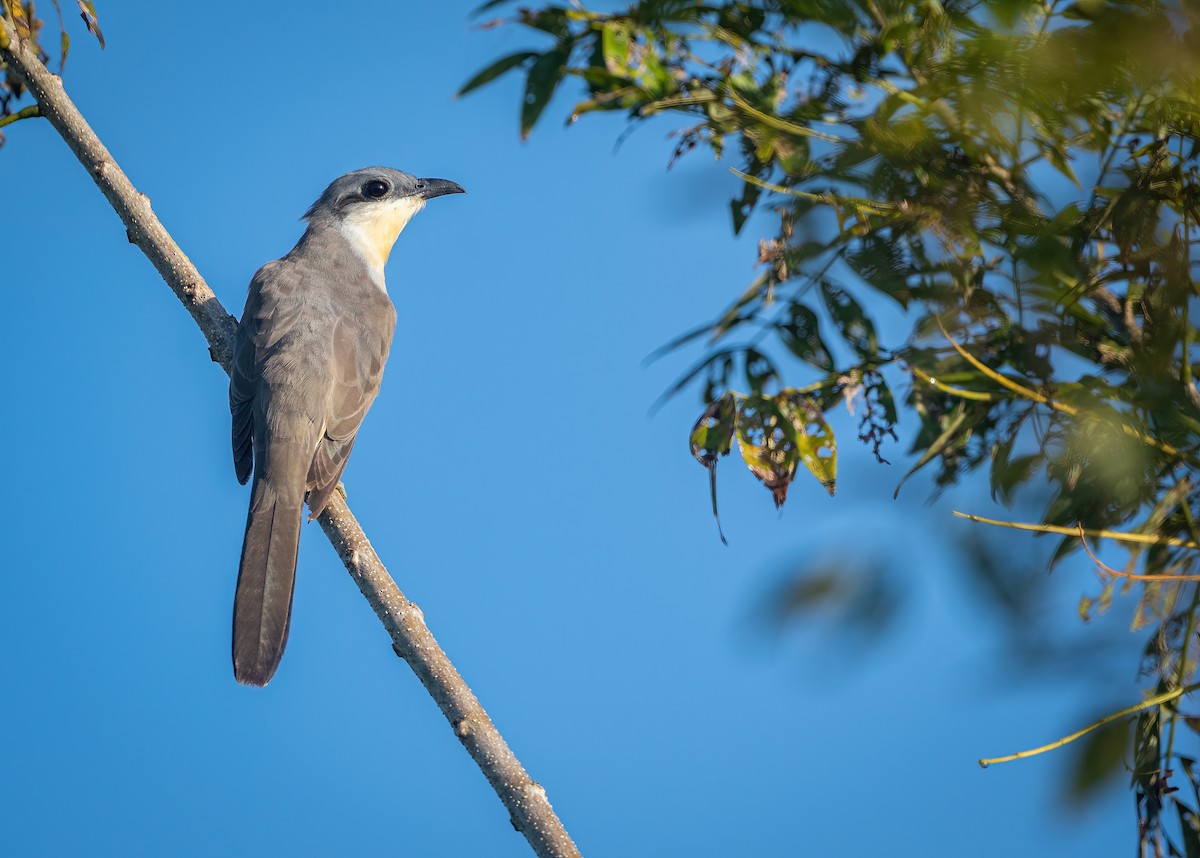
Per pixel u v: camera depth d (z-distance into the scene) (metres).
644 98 6.26
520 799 5.80
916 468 6.37
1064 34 4.63
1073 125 5.35
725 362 6.84
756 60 6.18
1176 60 4.39
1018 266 5.69
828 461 6.38
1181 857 5.64
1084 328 6.22
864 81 5.84
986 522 6.10
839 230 5.75
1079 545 6.11
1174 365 5.67
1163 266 5.52
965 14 5.34
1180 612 6.00
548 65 6.25
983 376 6.38
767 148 5.72
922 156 5.33
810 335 6.69
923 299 6.08
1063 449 5.96
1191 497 6.09
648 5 5.90
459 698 6.19
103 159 8.63
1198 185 5.53
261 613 8.25
